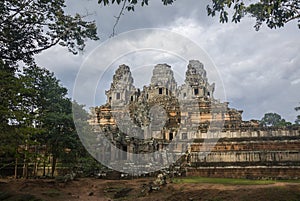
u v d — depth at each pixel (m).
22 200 19.91
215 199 17.20
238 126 35.16
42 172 40.62
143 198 21.34
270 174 26.77
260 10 15.18
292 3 15.12
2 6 18.52
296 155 27.30
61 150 35.97
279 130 31.44
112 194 24.53
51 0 20.20
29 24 20.06
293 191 16.41
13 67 20.41
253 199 15.95
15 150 15.05
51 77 38.66
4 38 19.30
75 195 23.88
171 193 20.92
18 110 15.66
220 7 13.45
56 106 36.97
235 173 27.91
